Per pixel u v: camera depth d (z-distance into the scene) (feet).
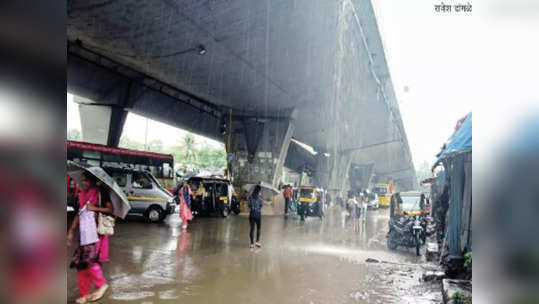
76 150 60.95
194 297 17.70
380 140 148.46
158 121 93.15
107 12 45.80
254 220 33.45
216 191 63.41
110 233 16.78
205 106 98.37
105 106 79.00
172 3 43.24
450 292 17.62
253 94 85.25
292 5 46.96
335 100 96.43
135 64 67.26
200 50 57.36
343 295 19.45
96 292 16.20
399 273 25.82
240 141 96.73
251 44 57.57
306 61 67.77
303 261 28.32
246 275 22.62
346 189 166.61
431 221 60.13
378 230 58.34
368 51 67.72
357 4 51.78
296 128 127.65
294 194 93.20
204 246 32.63
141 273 21.61
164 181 72.95
